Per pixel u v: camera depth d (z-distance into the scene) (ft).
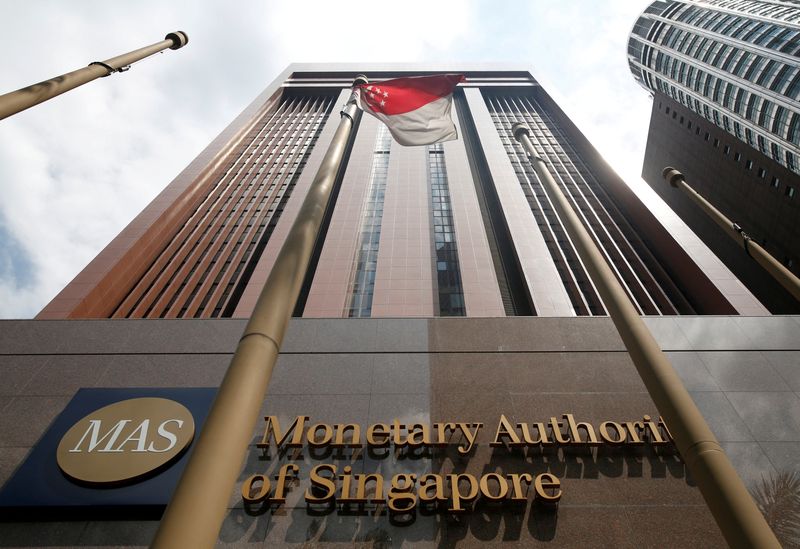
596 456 50.08
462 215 136.26
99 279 105.70
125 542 43.52
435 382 58.59
